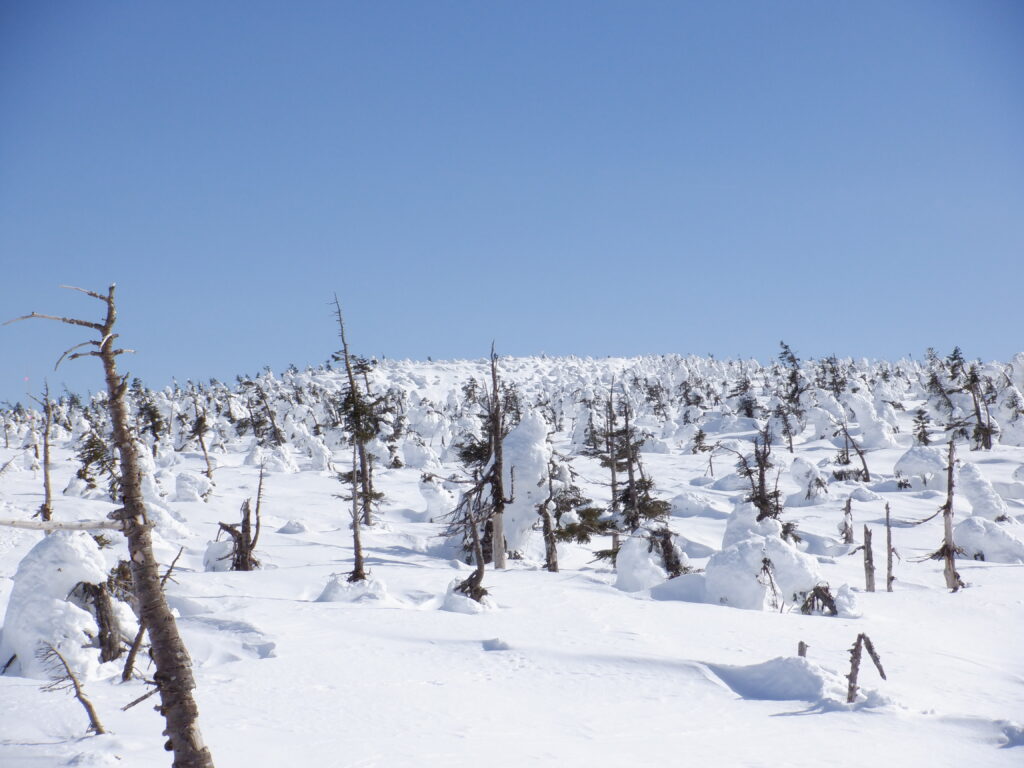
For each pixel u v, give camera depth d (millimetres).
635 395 163875
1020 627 30062
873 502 63656
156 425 93312
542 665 21172
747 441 102688
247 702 17172
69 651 18609
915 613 31922
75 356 7691
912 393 153750
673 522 56219
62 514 48219
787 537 42438
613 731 16000
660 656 21703
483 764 13539
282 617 25219
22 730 14445
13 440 113438
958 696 19531
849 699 17906
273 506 59719
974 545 47125
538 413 41531
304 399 131500
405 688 18750
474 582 29062
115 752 13031
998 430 86688
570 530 39188
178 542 43625
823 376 138625
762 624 27062
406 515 60719
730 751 14555
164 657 7957
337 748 14219
